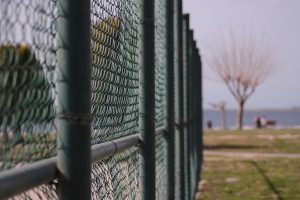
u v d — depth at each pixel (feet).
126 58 9.89
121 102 9.49
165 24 14.96
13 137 4.36
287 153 69.87
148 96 10.46
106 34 7.98
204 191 37.73
